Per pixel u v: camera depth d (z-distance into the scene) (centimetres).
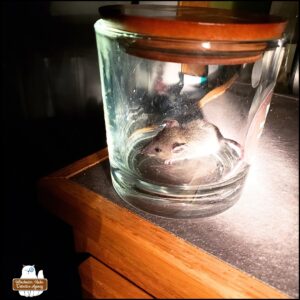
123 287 18
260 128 19
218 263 15
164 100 21
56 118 29
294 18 29
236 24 13
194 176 18
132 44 15
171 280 15
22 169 27
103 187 20
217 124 20
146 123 21
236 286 14
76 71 29
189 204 17
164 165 19
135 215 17
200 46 14
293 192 19
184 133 19
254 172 21
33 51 27
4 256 22
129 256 16
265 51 16
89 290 19
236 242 16
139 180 18
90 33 29
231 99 20
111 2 29
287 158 22
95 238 18
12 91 27
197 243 16
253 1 30
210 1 31
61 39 28
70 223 19
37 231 24
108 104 19
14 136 27
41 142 28
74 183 20
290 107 28
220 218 17
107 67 18
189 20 14
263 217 17
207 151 19
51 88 29
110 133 19
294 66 29
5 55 26
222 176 18
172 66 20
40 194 20
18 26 26
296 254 15
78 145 29
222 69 19
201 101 21
